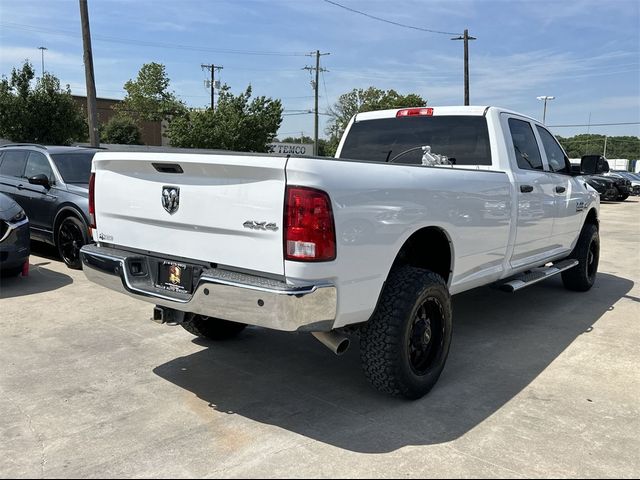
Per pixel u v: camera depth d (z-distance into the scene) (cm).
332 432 327
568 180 608
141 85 6103
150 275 371
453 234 395
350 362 446
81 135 2872
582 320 569
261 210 303
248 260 313
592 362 448
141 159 355
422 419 345
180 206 342
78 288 664
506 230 468
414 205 353
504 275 492
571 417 350
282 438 320
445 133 520
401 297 344
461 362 446
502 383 404
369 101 6253
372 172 327
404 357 350
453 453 304
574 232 635
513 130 524
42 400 368
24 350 459
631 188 2997
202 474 282
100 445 311
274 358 452
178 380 404
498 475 282
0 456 299
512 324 553
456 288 420
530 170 529
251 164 302
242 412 354
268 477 279
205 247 334
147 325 530
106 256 380
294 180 292
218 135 3697
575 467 291
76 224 743
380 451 306
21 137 2697
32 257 862
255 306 298
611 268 878
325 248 295
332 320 309
